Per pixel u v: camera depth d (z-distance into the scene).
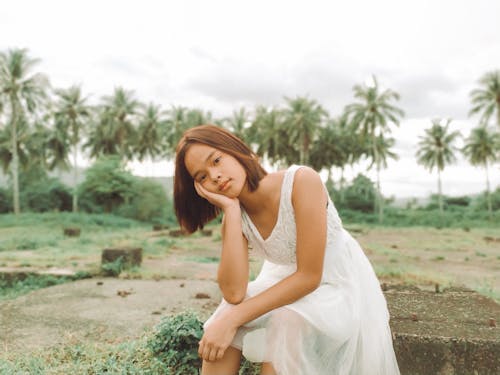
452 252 15.36
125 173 45.81
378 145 69.38
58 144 52.00
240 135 63.72
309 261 1.39
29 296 5.63
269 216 1.49
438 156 61.66
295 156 65.88
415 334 2.14
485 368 2.05
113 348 2.87
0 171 52.22
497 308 2.65
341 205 67.75
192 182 1.60
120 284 6.59
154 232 26.38
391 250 15.07
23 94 40.66
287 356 1.33
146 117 63.53
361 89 54.69
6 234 22.89
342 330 1.40
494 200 66.06
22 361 2.79
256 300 1.37
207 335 1.35
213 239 19.55
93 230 30.45
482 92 49.91
